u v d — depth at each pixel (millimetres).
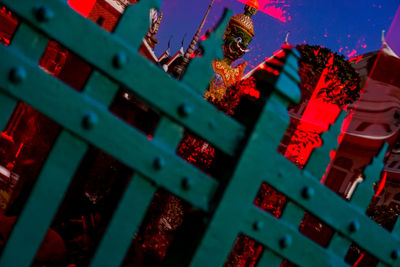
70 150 708
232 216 827
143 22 750
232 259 2508
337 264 982
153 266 1890
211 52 827
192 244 818
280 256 917
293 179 903
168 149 784
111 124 725
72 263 1549
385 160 6281
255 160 841
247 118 900
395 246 1073
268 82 893
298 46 2443
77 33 685
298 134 2867
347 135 7316
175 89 771
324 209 954
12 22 4500
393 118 6594
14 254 686
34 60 674
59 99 683
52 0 667
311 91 2516
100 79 721
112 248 755
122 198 755
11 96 655
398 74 6617
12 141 3658
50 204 704
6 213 1997
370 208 3680
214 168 946
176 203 2574
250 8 6074
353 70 2455
